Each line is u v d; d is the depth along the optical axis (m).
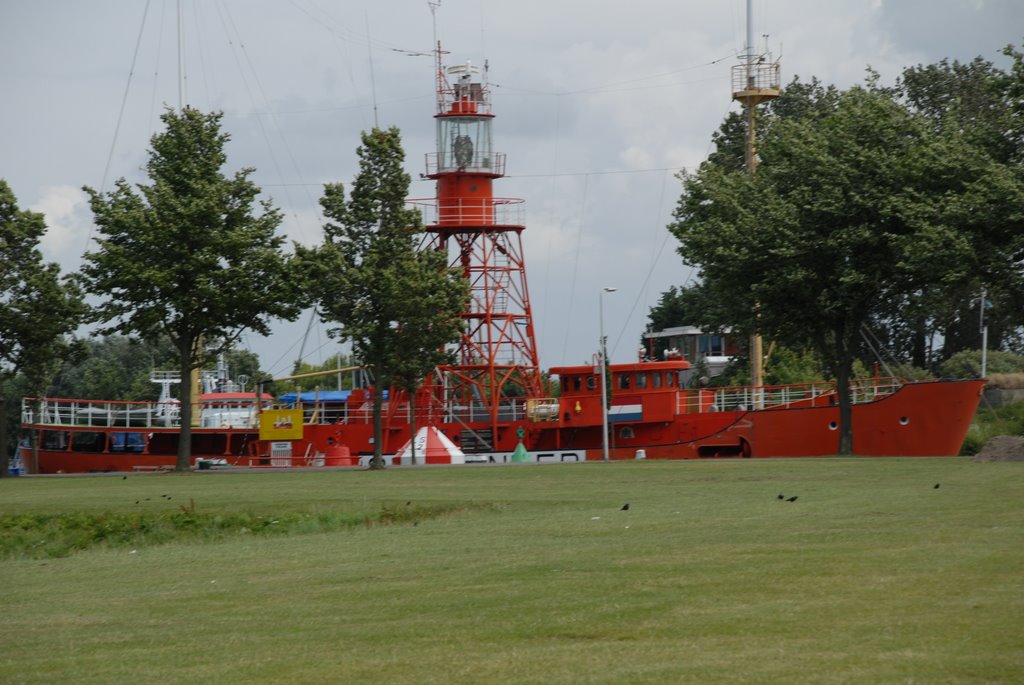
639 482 68.38
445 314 106.50
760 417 113.44
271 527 50.22
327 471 102.69
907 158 95.56
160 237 103.69
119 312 106.69
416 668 20.97
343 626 25.06
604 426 112.62
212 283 105.50
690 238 105.81
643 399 119.38
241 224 108.31
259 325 109.06
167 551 43.41
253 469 115.25
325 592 29.80
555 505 54.09
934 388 103.88
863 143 101.88
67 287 112.81
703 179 109.25
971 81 153.12
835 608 23.94
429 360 106.88
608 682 19.31
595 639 22.48
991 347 165.25
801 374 157.12
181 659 22.75
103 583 34.41
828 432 109.50
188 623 26.52
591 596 26.81
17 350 112.88
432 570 32.69
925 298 98.88
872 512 42.28
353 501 61.00
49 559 43.91
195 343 111.69
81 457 131.50
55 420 136.00
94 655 23.58
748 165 133.12
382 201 107.50
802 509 45.19
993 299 98.88
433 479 80.38
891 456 98.69
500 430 124.12
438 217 127.12
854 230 96.56
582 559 32.94
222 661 22.36
